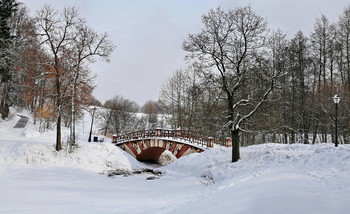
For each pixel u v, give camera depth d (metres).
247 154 19.97
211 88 19.69
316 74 31.83
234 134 19.16
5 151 21.27
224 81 18.92
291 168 10.75
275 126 24.94
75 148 24.89
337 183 6.75
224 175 16.80
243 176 11.91
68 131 39.28
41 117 35.62
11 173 17.95
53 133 34.78
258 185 7.94
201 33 19.06
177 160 25.48
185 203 9.12
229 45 19.00
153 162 36.03
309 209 4.95
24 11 39.84
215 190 10.41
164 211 8.51
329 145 20.03
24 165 20.22
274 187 7.08
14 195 12.56
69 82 24.11
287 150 19.62
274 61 21.39
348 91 27.66
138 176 20.70
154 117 62.56
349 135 27.30
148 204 10.57
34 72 24.00
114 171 23.09
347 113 27.19
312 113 30.78
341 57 29.97
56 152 23.22
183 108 44.38
